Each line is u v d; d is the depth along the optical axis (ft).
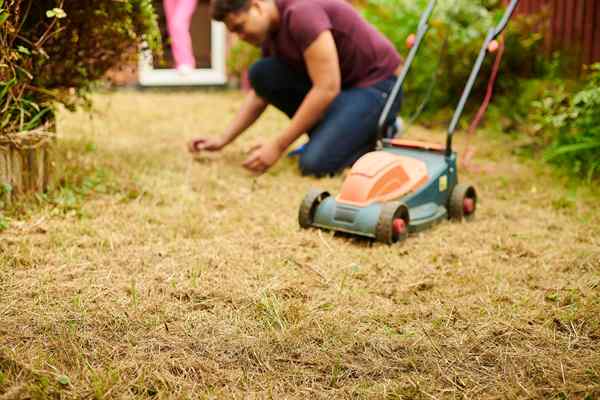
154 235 10.03
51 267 8.68
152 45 12.54
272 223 10.83
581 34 20.03
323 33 13.24
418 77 21.26
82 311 7.56
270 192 12.73
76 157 13.64
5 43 9.95
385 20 22.45
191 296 8.07
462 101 11.42
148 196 11.89
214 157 15.28
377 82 14.62
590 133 14.11
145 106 22.11
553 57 20.44
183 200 11.80
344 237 10.32
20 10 11.12
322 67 13.25
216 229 10.49
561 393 6.27
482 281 8.75
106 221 10.43
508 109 19.89
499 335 7.37
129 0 11.84
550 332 7.41
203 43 27.81
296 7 13.41
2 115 10.62
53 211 10.57
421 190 10.73
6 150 10.44
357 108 14.20
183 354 6.85
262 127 19.36
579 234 10.65
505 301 8.20
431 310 7.90
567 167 14.58
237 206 11.78
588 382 6.46
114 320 7.42
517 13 22.66
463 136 19.01
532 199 12.73
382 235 9.76
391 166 10.43
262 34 13.55
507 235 10.59
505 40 20.62
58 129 16.71
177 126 18.95
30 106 11.44
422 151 11.71
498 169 15.17
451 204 11.24
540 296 8.34
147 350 6.89
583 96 13.34
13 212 10.41
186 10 20.94
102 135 16.84
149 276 8.60
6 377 6.21
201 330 7.30
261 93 15.11
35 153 10.95
